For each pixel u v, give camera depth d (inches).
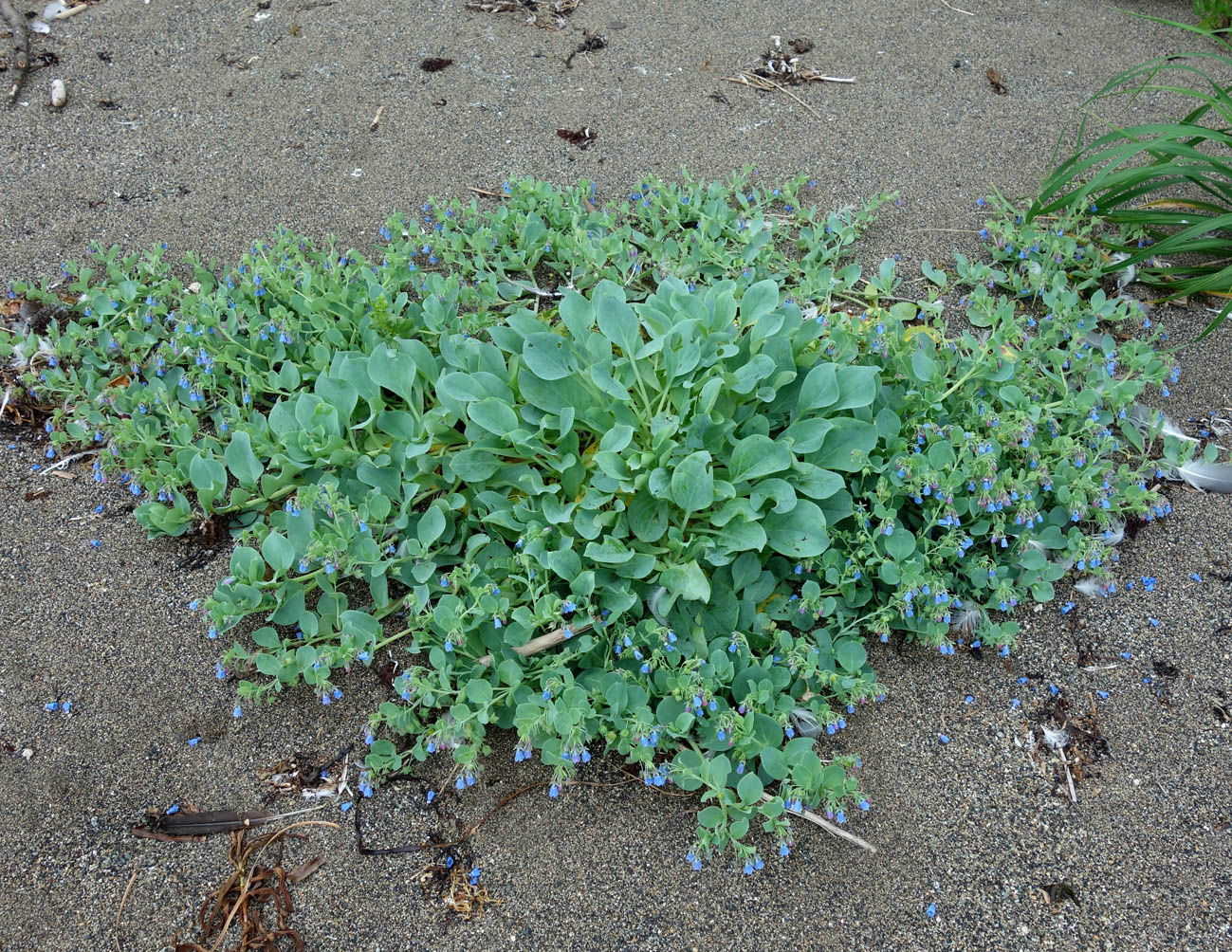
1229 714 33.1
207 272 43.2
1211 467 38.4
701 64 55.6
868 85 54.6
